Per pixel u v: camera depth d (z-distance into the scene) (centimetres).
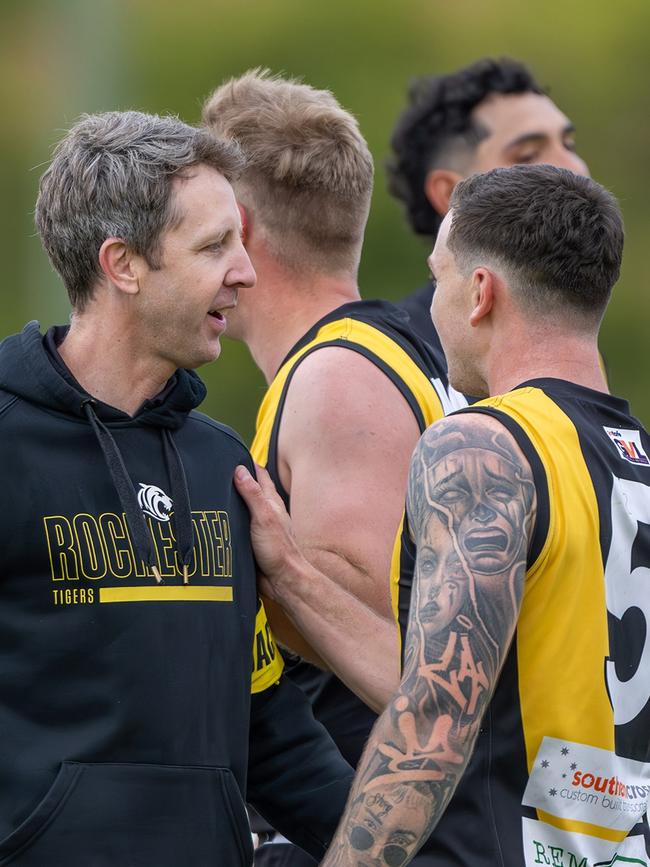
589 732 815
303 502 1048
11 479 854
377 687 991
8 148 7494
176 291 884
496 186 900
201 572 903
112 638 862
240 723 923
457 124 1877
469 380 925
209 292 888
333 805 987
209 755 893
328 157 1148
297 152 1145
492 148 1856
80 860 841
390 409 1059
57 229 895
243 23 6938
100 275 888
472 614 780
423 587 801
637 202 6638
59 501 861
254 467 992
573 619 814
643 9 6725
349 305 1134
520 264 877
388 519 1037
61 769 846
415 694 780
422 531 816
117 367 898
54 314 5594
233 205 905
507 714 809
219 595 912
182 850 870
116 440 891
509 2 6762
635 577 848
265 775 1002
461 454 817
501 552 788
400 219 6216
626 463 864
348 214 1164
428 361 1126
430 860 816
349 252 1179
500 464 810
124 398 903
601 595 827
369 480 1040
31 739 852
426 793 771
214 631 903
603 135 6725
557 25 6738
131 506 871
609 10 6719
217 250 896
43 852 838
